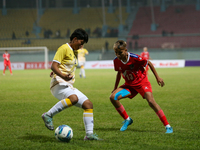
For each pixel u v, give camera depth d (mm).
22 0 190875
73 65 15000
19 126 18406
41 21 178000
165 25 164000
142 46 145375
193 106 25812
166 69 102938
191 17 168250
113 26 169500
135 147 13344
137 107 25672
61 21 177750
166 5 183125
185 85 45781
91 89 41562
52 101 30266
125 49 16031
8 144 14055
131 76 16578
